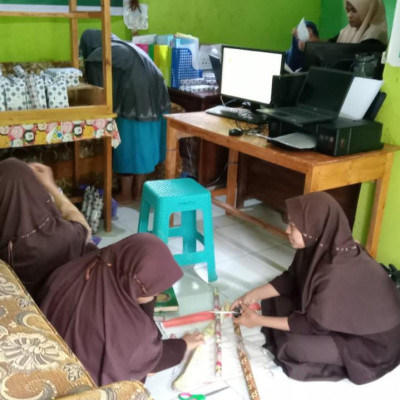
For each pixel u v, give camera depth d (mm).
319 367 2094
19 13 2926
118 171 3670
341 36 4359
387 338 2064
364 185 2971
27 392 1105
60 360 1240
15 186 1939
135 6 3895
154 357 1816
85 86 3256
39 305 1755
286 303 2301
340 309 1980
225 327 2383
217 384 2035
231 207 3271
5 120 2801
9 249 1961
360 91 2695
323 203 2000
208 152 3949
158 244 1740
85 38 3598
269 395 1999
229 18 4473
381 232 3000
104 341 1653
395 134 2779
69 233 2057
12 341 1274
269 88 3117
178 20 4191
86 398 1086
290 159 2455
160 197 2625
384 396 2020
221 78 3422
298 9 4855
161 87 3605
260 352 2232
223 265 2990
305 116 2584
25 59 3533
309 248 2102
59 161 3562
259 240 3328
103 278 1713
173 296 2582
